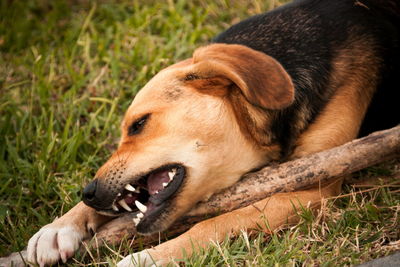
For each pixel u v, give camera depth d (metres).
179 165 4.10
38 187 4.94
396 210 4.16
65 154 5.21
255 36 4.68
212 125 4.12
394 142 3.99
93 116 5.63
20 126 5.63
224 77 4.09
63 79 6.37
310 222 4.06
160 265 3.77
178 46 6.57
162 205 4.11
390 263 3.46
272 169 4.14
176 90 4.17
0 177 5.10
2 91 6.27
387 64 4.75
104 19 7.41
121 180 4.11
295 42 4.57
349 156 4.01
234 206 4.16
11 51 6.93
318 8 4.79
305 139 4.37
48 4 7.92
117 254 3.95
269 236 4.04
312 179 4.05
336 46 4.58
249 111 4.18
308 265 3.68
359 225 4.07
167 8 7.31
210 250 3.83
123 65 6.36
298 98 4.34
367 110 4.67
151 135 4.12
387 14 4.85
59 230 4.17
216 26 7.00
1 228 4.55
